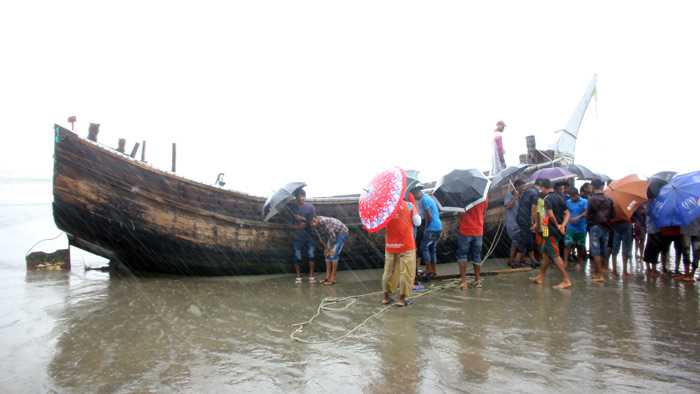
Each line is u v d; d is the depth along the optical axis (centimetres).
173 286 738
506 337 442
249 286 748
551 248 693
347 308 589
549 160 1178
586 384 324
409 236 588
